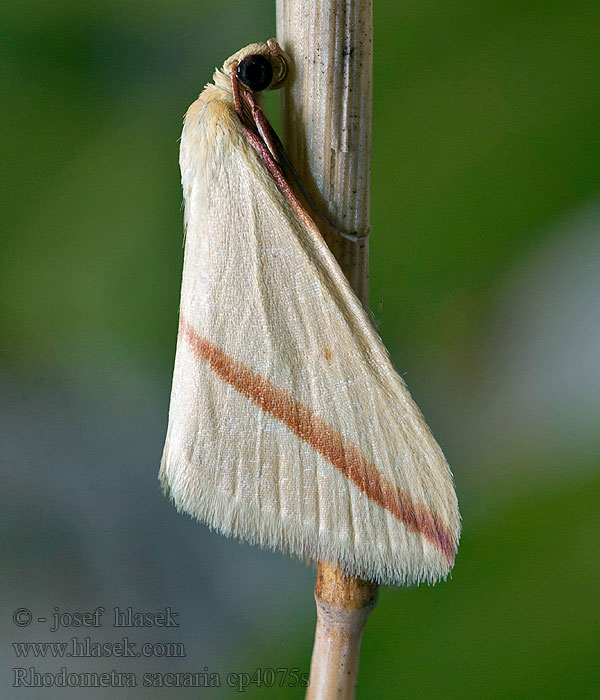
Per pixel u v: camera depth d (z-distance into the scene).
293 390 0.08
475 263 0.09
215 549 0.12
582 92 0.09
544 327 0.09
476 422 0.09
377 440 0.08
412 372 0.09
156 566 0.12
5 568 0.12
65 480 0.12
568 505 0.08
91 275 0.09
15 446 0.12
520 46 0.09
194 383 0.08
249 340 0.08
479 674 0.08
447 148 0.09
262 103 0.08
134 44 0.09
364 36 0.08
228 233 0.08
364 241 0.08
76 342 0.10
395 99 0.09
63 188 0.09
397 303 0.09
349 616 0.08
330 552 0.08
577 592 0.08
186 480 0.08
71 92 0.09
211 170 0.08
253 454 0.08
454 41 0.09
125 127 0.09
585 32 0.09
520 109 0.09
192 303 0.08
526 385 0.09
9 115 0.09
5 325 0.09
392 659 0.08
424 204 0.09
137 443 0.12
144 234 0.09
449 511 0.08
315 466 0.08
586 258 0.09
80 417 0.12
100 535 0.12
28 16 0.09
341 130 0.08
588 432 0.09
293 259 0.08
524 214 0.09
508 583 0.08
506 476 0.08
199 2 0.09
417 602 0.08
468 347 0.09
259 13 0.09
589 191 0.09
